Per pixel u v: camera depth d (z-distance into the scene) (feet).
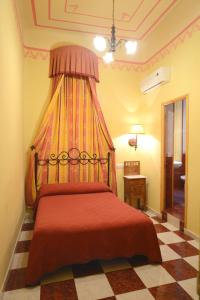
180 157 14.74
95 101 12.39
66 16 10.30
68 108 12.16
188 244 8.61
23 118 11.46
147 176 13.38
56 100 11.91
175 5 9.11
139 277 6.54
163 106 11.69
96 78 12.52
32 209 11.78
